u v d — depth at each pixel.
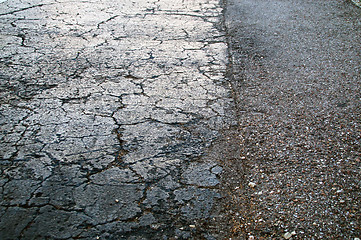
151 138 2.56
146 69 3.66
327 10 5.78
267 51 4.15
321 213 1.89
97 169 2.23
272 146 2.48
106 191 2.05
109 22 5.03
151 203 1.98
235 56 4.02
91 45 4.21
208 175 2.21
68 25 4.82
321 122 2.75
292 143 2.51
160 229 1.81
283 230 1.80
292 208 1.94
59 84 3.29
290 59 3.93
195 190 2.08
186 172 2.23
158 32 4.72
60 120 2.74
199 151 2.44
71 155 2.35
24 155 2.34
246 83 3.41
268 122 2.77
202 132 2.65
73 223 1.83
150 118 2.81
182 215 1.90
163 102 3.05
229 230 1.82
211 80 3.46
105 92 3.18
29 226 1.80
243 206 1.97
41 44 4.16
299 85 3.34
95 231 1.78
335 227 1.80
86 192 2.04
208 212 1.93
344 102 3.02
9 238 1.73
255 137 2.59
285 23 5.14
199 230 1.81
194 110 2.94
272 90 3.27
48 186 2.08
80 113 2.84
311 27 4.95
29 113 2.82
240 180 2.17
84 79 3.40
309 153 2.39
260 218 1.88
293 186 2.10
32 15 5.17
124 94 3.16
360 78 3.45
